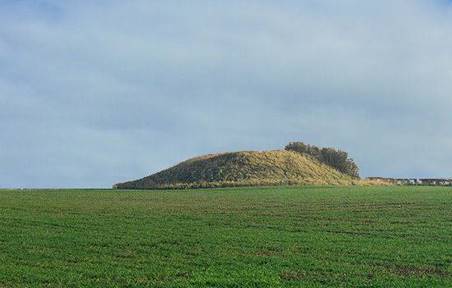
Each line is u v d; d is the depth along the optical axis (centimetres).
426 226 4734
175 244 3978
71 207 5966
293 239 4169
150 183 11050
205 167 11519
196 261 3441
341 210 5772
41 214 5369
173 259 3506
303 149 13238
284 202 6544
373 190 8075
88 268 3266
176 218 5238
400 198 6762
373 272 3191
